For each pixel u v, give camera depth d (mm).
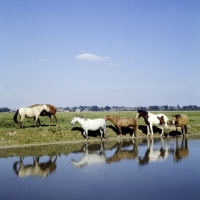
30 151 21328
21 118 26734
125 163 16969
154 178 13523
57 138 25891
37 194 11445
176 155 19438
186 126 33156
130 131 30469
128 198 10758
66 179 13555
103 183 12766
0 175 14547
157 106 161625
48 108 27688
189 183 12695
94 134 28266
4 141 23844
